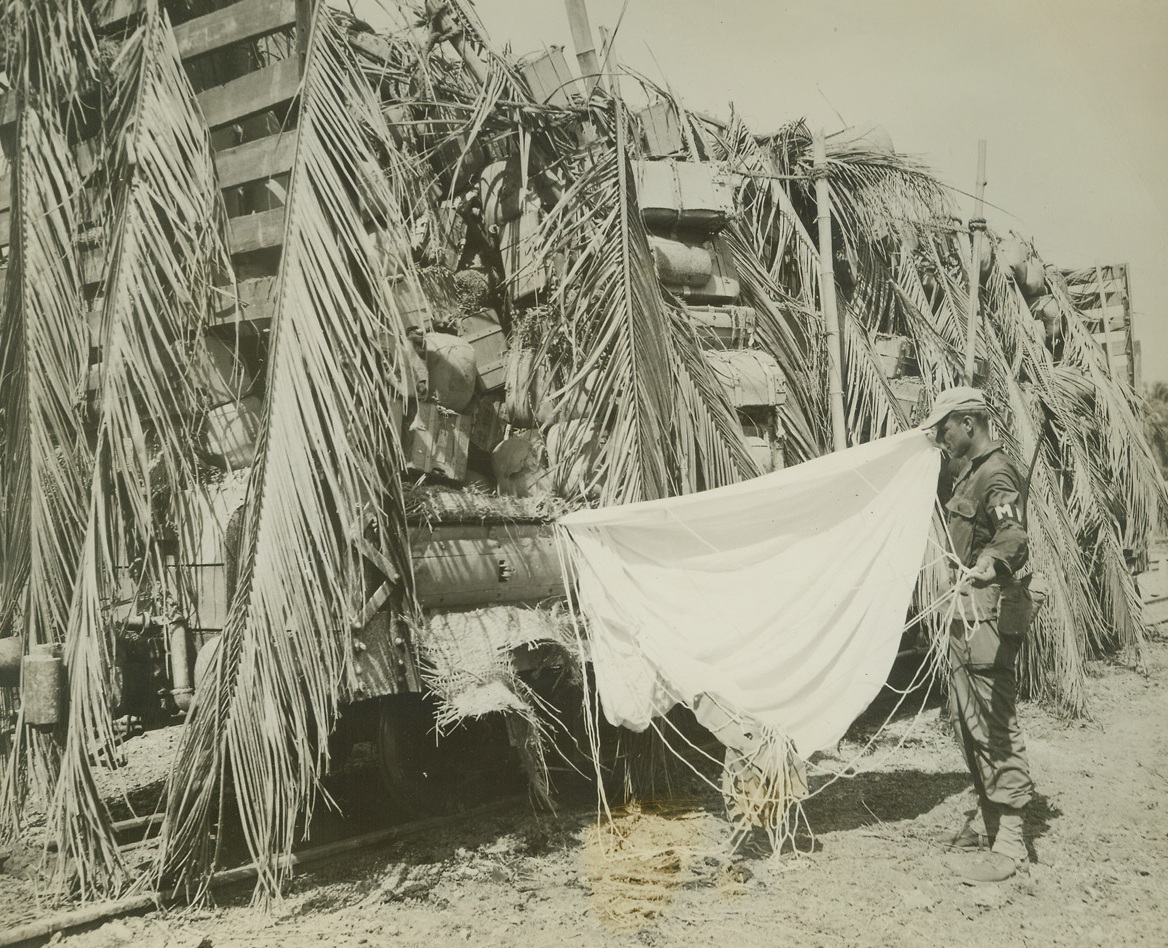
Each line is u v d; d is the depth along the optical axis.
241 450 4.58
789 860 4.22
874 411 6.79
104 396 4.06
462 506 4.73
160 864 3.88
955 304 8.06
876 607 4.21
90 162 4.64
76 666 3.96
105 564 4.08
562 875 4.14
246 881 4.05
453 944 3.49
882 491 4.37
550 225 5.34
